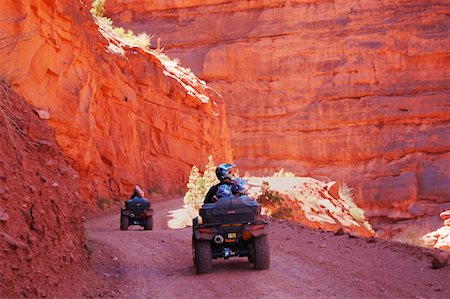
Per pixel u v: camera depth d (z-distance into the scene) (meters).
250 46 67.12
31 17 19.81
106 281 8.28
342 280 7.91
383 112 61.19
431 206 57.44
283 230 14.25
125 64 35.09
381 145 60.91
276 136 64.62
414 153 60.00
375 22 63.44
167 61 48.44
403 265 8.77
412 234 38.38
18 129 7.76
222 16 69.44
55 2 21.77
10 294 5.71
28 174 7.47
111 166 30.84
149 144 38.84
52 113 21.95
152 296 7.45
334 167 62.75
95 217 24.14
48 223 7.27
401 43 62.16
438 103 60.19
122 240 13.58
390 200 58.94
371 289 7.29
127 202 19.89
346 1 64.75
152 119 39.53
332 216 29.09
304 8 66.12
